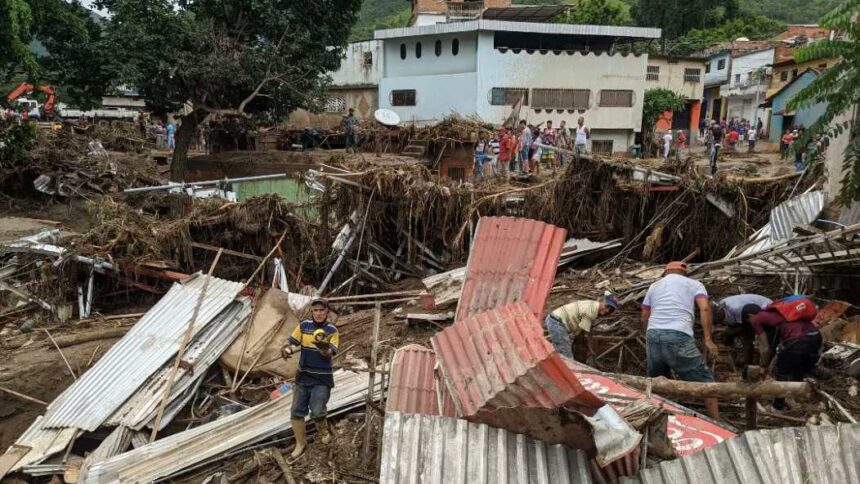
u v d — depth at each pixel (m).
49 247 11.94
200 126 25.75
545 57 33.84
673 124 42.62
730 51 46.59
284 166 21.89
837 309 7.33
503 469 3.44
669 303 5.83
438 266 13.20
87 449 7.67
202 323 9.10
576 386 3.57
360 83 41.88
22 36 18.55
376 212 13.09
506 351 4.12
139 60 21.44
